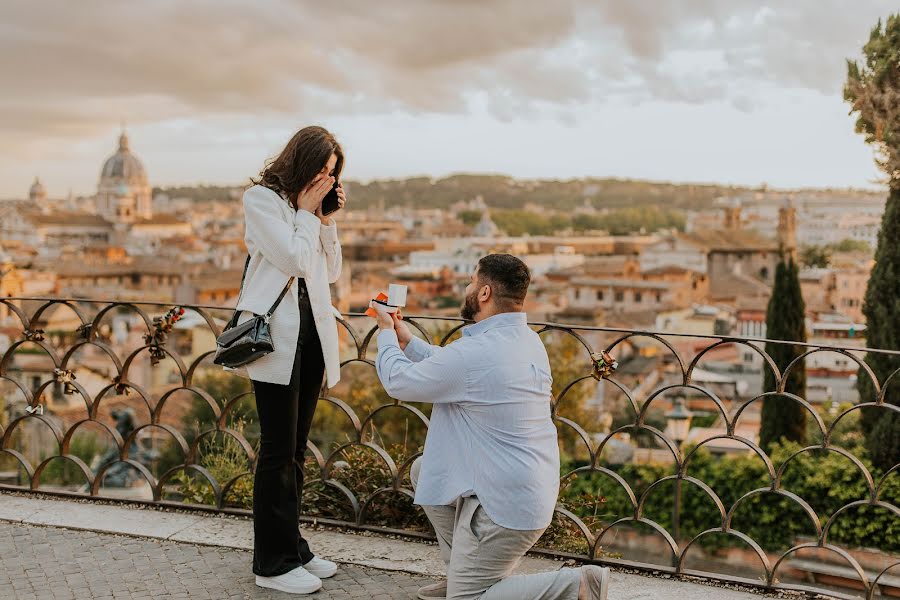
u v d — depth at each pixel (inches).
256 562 126.0
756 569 561.3
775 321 853.2
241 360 118.1
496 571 108.0
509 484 106.0
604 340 2187.5
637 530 628.7
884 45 417.4
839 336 2297.0
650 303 4143.7
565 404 928.3
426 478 112.3
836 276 3663.9
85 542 141.7
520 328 111.7
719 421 1130.7
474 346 109.2
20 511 155.3
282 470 124.2
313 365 127.2
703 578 131.1
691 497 602.2
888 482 474.9
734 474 577.6
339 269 129.1
